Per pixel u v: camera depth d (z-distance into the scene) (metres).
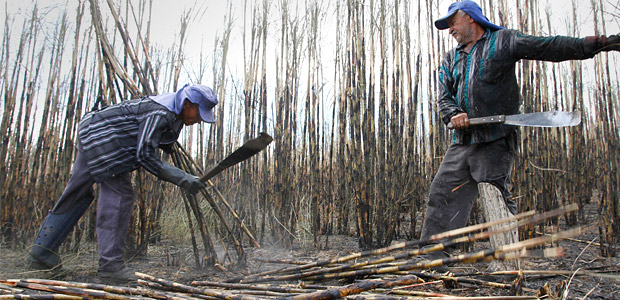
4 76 3.78
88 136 2.33
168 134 2.46
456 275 2.06
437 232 2.54
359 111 3.32
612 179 3.23
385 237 3.38
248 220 3.78
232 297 1.55
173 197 4.33
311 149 3.82
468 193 2.51
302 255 3.21
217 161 3.80
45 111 3.69
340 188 4.13
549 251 0.98
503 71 2.27
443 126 3.92
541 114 2.00
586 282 2.10
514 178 3.08
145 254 3.05
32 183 3.56
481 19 2.37
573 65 4.01
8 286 1.79
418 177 4.09
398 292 1.69
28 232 3.41
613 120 3.41
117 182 2.39
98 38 2.78
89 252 3.09
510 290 1.75
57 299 1.59
